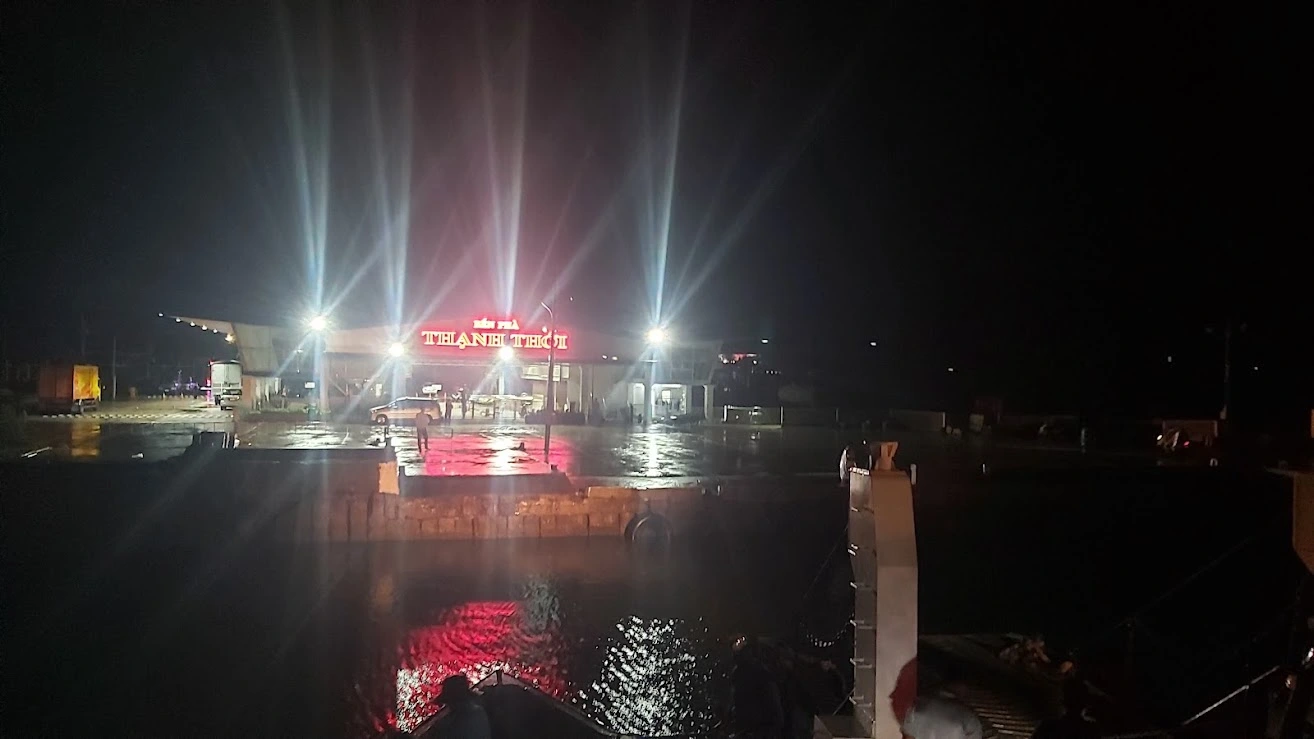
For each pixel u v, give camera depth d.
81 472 19.95
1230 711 8.70
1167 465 33.28
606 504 21.12
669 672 11.38
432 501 20.28
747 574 17.44
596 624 13.68
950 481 27.72
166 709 10.13
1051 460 35.53
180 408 57.69
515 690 8.49
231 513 19.41
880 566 5.71
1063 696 7.13
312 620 13.83
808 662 9.14
